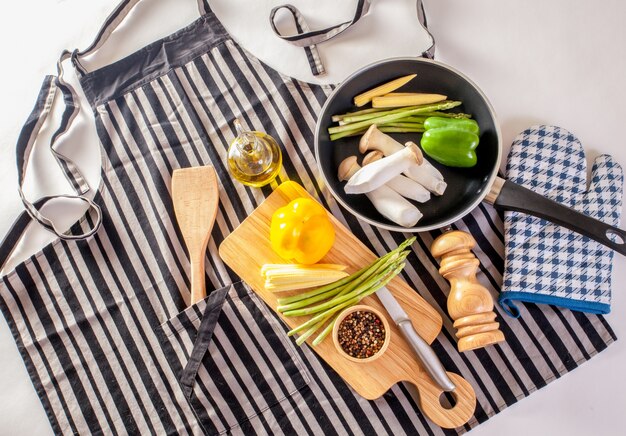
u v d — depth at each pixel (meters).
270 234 1.24
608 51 1.33
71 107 1.33
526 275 1.23
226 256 1.26
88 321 1.29
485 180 1.20
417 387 1.22
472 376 1.25
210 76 1.33
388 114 1.25
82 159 1.35
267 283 1.22
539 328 1.25
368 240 1.29
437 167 1.28
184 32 1.33
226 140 1.32
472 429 1.26
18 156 1.30
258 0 1.37
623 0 1.33
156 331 1.26
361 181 1.19
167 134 1.32
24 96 1.38
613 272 1.29
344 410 1.25
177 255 1.30
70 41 1.38
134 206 1.31
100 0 1.38
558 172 1.26
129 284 1.30
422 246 1.28
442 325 1.27
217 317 1.25
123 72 1.33
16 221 1.29
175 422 1.27
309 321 1.21
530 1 1.34
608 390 1.26
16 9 1.38
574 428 1.26
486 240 1.27
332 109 1.24
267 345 1.26
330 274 1.20
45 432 1.29
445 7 1.35
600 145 1.31
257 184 1.27
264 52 1.36
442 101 1.26
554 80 1.33
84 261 1.30
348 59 1.35
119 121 1.32
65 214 1.34
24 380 1.31
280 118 1.31
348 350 1.20
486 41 1.34
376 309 1.23
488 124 1.21
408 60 1.20
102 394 1.28
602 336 1.24
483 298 1.18
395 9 1.35
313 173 1.31
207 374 1.24
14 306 1.29
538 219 1.24
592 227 1.15
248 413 1.25
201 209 1.28
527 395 1.24
